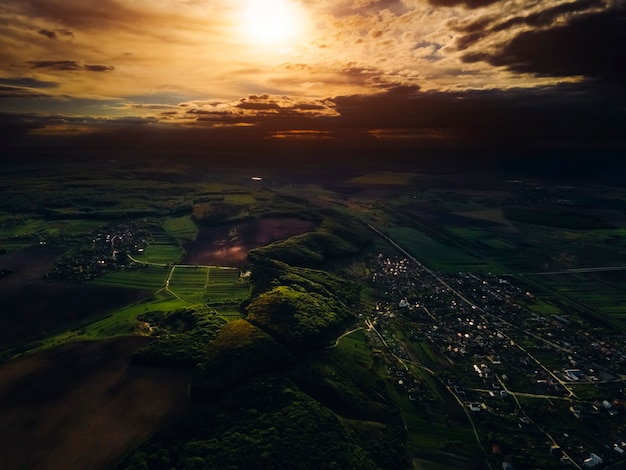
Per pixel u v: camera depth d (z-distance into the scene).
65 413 155.88
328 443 141.12
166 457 133.38
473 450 151.88
